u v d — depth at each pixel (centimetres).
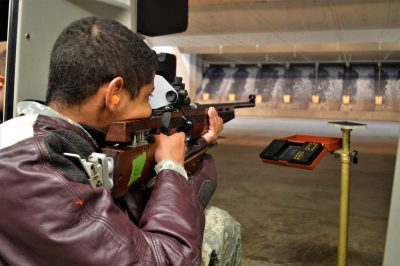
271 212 207
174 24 114
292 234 176
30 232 41
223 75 951
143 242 46
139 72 52
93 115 51
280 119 831
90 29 48
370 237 172
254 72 935
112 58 48
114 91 49
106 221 43
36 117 47
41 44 77
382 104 838
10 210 41
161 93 73
